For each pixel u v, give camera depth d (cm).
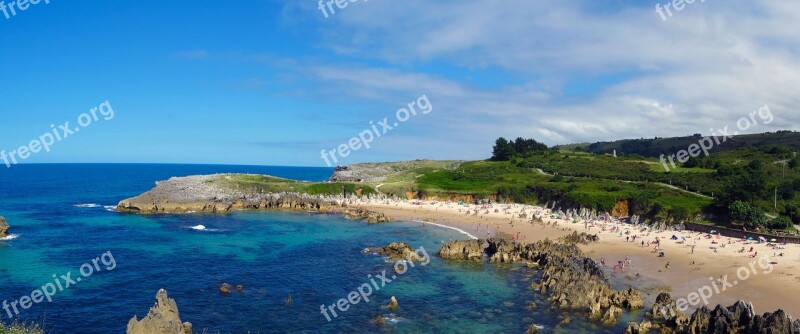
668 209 11519
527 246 8319
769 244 8569
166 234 10219
